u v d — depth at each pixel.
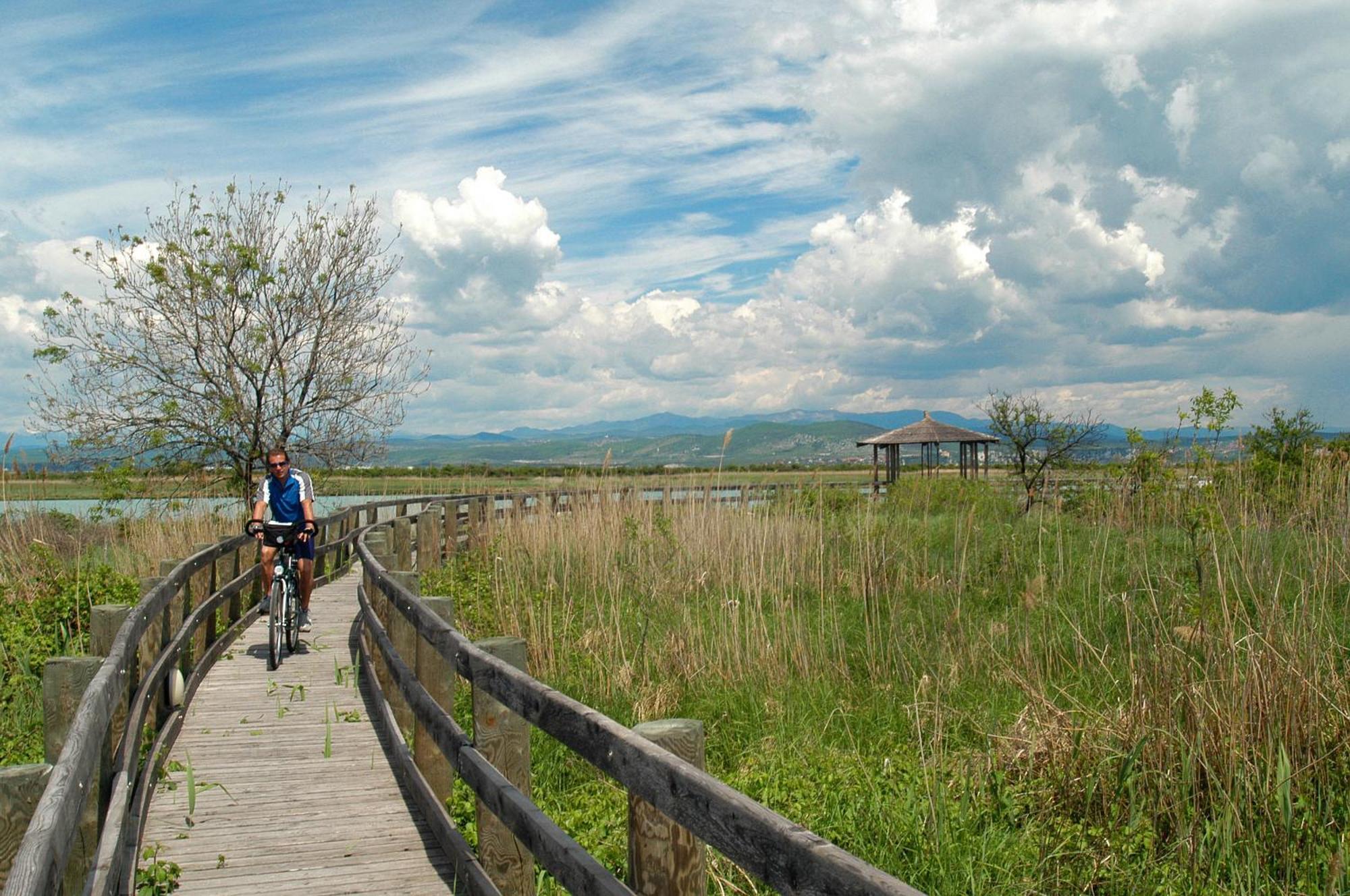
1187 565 8.80
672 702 8.91
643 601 11.88
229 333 18.83
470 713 8.58
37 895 2.09
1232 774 5.62
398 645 7.21
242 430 18.91
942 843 5.20
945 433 31.80
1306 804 5.43
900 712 8.23
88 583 10.82
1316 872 5.04
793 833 2.05
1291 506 10.15
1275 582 7.92
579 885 3.09
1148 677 6.81
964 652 9.33
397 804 5.86
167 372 18.48
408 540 16.38
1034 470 21.59
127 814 4.86
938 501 19.89
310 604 13.32
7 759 7.09
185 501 18.98
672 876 2.96
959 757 6.93
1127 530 12.56
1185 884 5.12
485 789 4.16
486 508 19.50
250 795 6.00
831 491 20.22
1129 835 5.48
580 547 14.31
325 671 9.23
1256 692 5.97
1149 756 6.09
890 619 10.17
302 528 9.61
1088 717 7.00
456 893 4.57
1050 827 5.80
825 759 7.16
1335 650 7.01
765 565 12.79
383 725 7.09
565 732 3.39
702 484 17.58
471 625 11.45
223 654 10.01
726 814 2.31
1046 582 11.23
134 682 5.88
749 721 8.34
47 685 4.54
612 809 6.46
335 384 19.59
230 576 10.73
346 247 19.75
